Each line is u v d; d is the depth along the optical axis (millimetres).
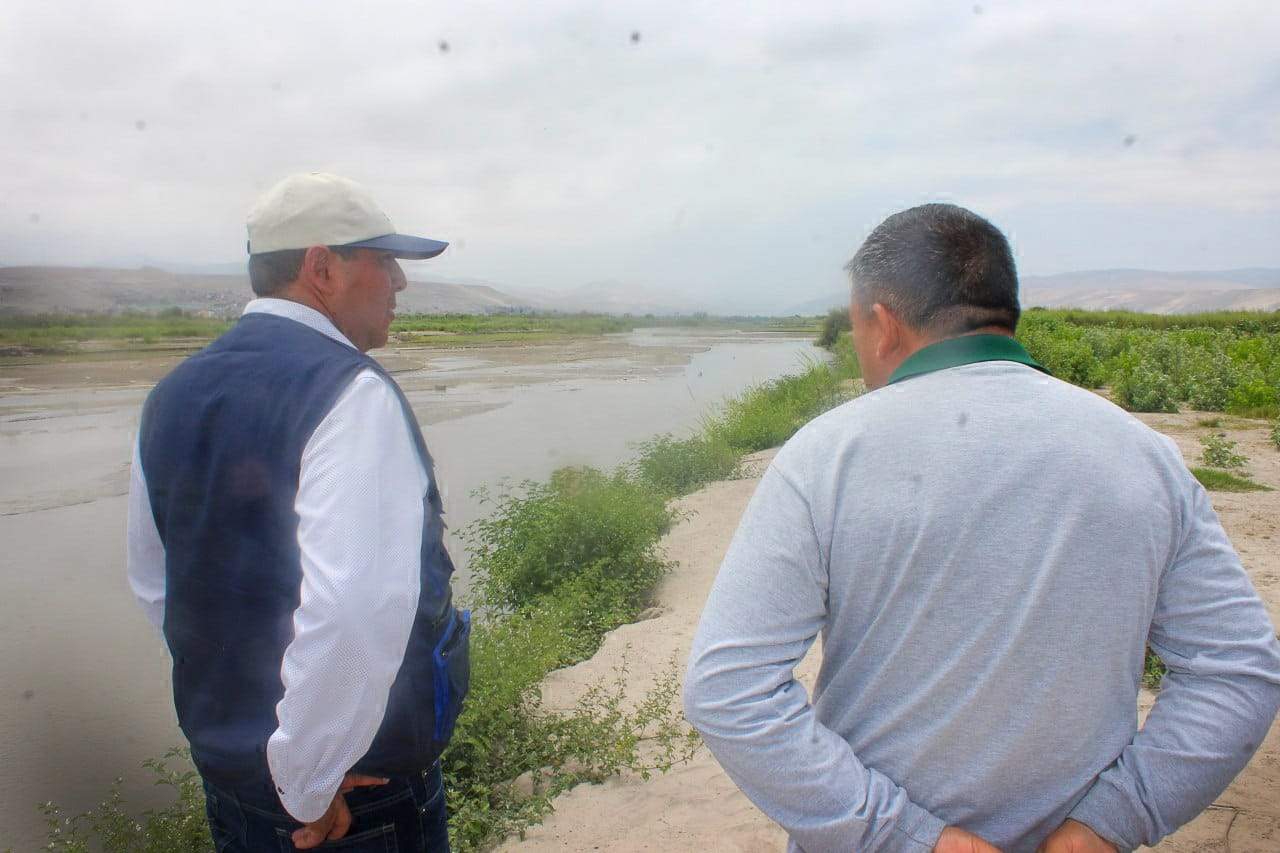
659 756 3730
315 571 1401
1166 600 1235
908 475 1177
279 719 1428
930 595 1161
